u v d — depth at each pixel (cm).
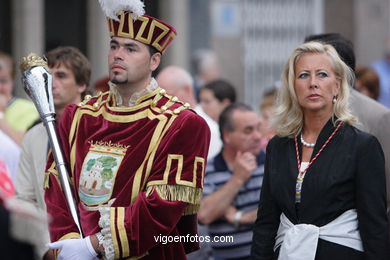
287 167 1284
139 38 1259
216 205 1662
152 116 1252
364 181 1249
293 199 1270
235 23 3219
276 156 1305
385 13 3441
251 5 3244
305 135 1299
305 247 1245
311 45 1298
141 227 1212
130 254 1216
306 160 1283
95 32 2961
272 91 2100
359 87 2191
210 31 3183
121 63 1256
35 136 1465
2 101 1900
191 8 3139
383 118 1412
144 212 1212
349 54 1473
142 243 1215
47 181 1289
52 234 1252
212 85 2170
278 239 1293
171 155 1234
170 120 1247
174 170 1230
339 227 1252
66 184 1250
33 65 1302
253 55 3253
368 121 1420
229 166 1712
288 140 1305
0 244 923
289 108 1312
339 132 1274
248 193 1689
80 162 1262
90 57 2970
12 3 2916
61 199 1270
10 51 2920
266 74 3266
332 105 1291
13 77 1967
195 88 2947
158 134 1242
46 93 1293
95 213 1238
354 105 1433
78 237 1240
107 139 1256
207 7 3169
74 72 1525
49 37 2959
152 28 1259
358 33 3409
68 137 1288
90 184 1245
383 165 1266
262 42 3262
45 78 1298
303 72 1291
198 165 1245
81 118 1284
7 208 933
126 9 1252
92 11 2964
